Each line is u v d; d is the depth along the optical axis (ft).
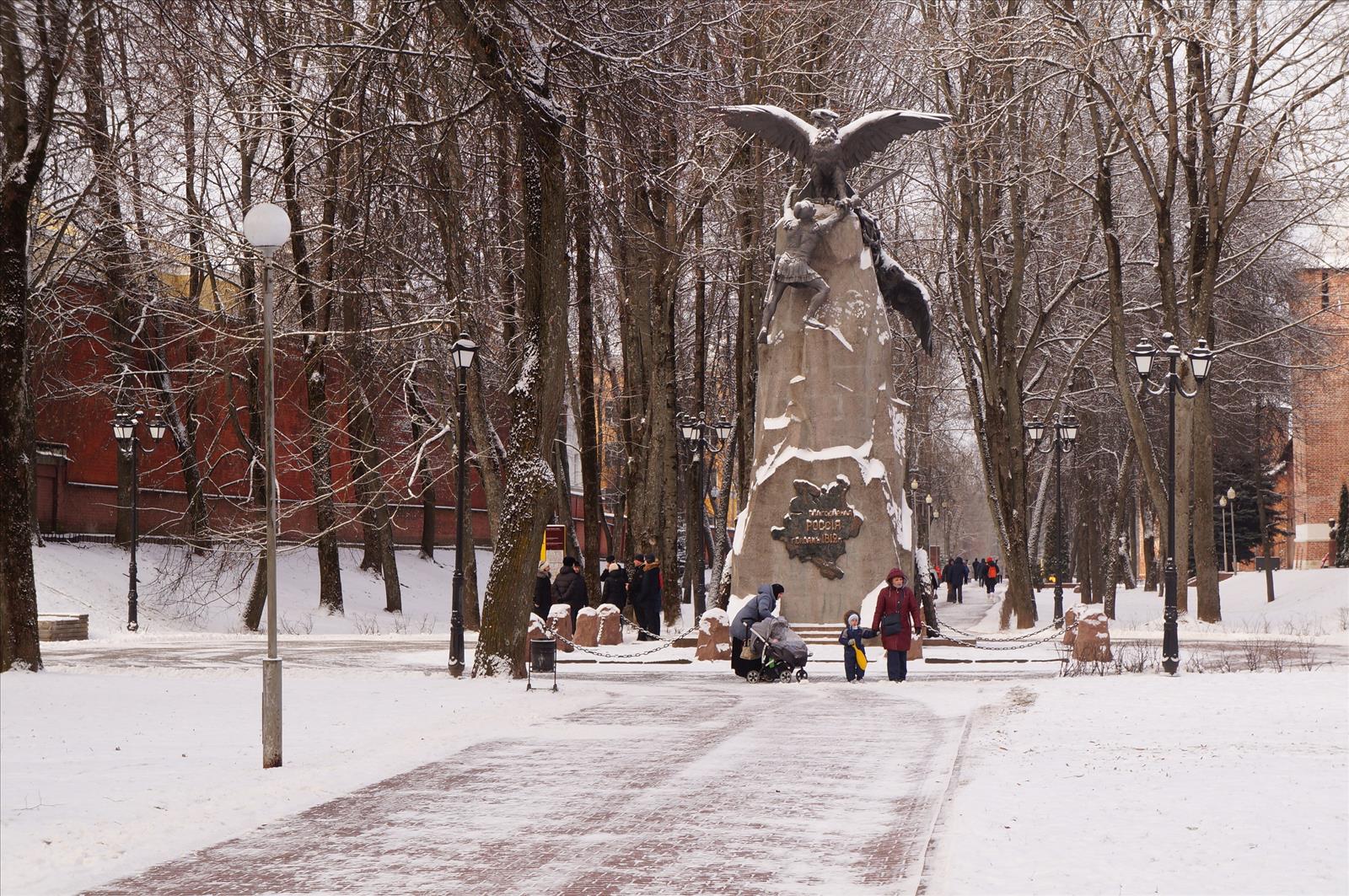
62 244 135.54
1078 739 46.24
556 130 73.61
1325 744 43.93
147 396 143.95
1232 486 263.08
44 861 29.76
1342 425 267.18
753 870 28.86
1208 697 60.18
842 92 126.93
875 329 105.29
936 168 143.84
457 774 42.06
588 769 42.98
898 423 108.37
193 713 55.93
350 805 37.01
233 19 62.28
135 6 56.59
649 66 71.77
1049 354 168.45
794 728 53.26
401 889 27.68
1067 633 101.50
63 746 46.68
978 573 395.96
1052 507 270.46
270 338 44.50
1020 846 28.19
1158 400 177.68
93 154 101.19
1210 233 126.52
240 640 116.47
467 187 89.86
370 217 89.51
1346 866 26.05
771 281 106.52
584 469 131.64
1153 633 125.08
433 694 64.69
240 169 114.42
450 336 114.11
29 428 129.29
